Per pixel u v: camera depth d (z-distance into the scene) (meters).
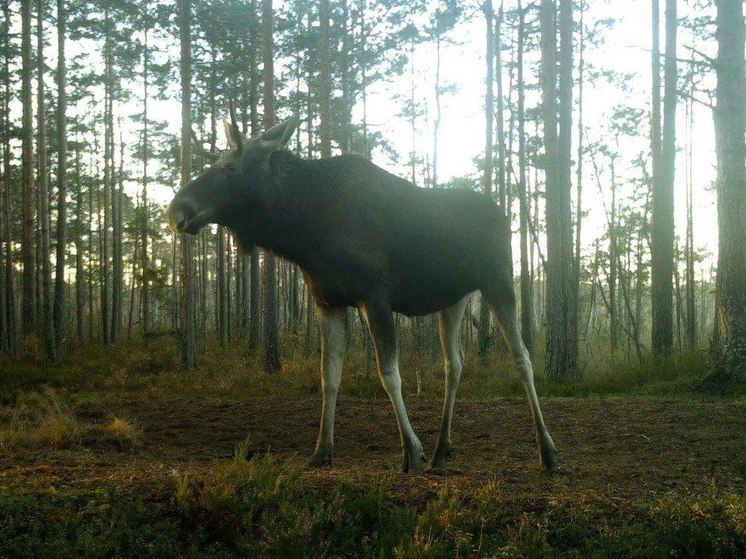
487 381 15.62
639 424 9.09
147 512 4.42
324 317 6.37
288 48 27.91
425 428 9.31
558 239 15.52
